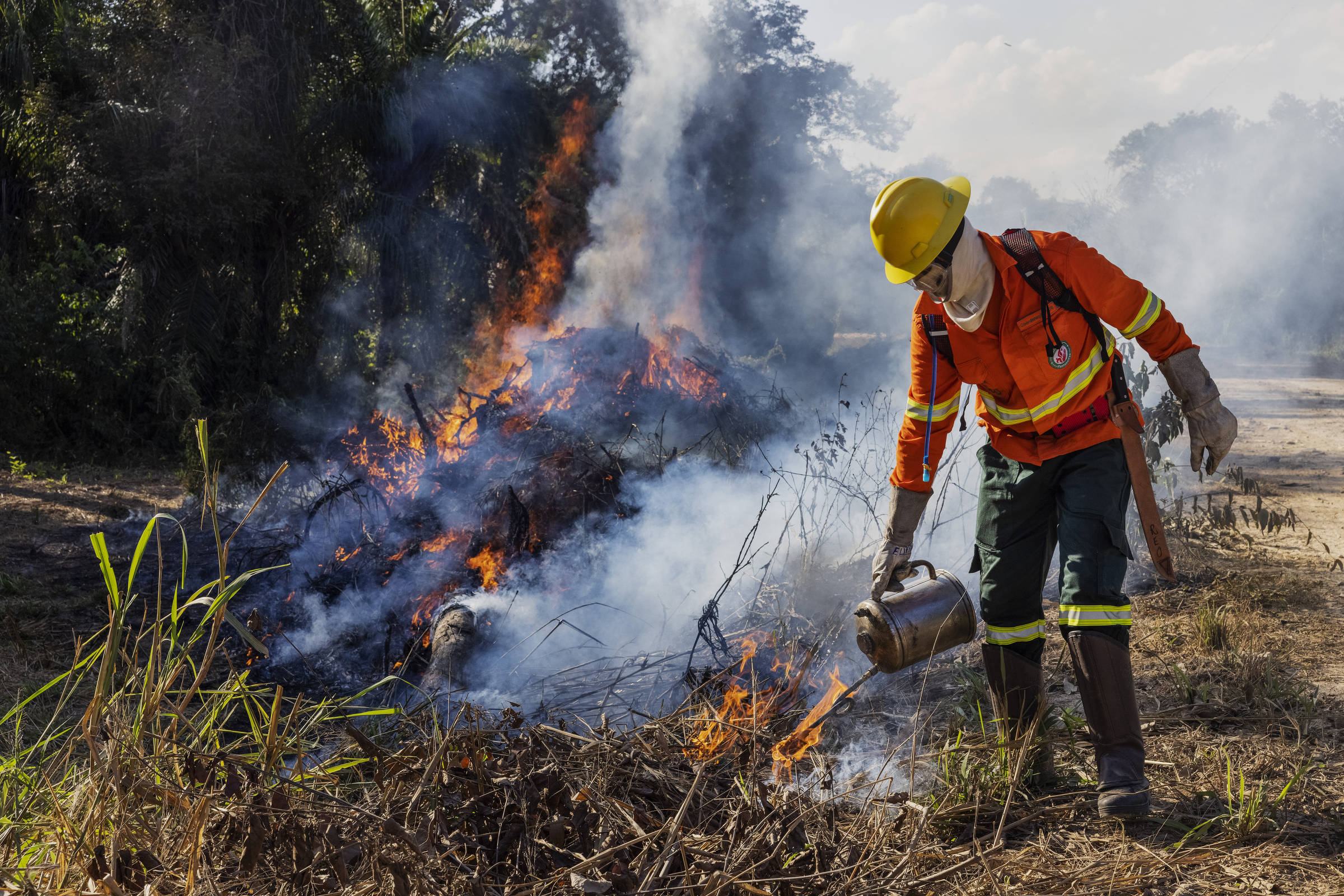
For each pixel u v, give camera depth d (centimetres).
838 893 205
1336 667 358
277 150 1257
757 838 208
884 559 299
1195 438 268
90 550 593
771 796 234
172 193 1151
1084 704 260
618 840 211
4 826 208
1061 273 260
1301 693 321
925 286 267
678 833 210
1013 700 283
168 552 577
